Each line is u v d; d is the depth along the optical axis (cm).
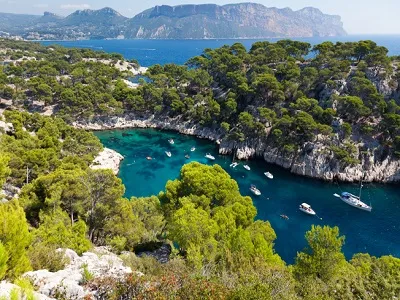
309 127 9900
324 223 7194
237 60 14388
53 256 2244
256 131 11194
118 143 12119
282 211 7694
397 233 6888
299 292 2383
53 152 7262
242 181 9388
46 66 17325
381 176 9688
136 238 4325
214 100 13425
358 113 10244
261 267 2512
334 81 11456
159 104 14575
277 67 13500
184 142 12475
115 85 15438
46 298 1466
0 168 3400
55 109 14138
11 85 15275
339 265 3253
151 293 1506
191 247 3266
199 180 4750
